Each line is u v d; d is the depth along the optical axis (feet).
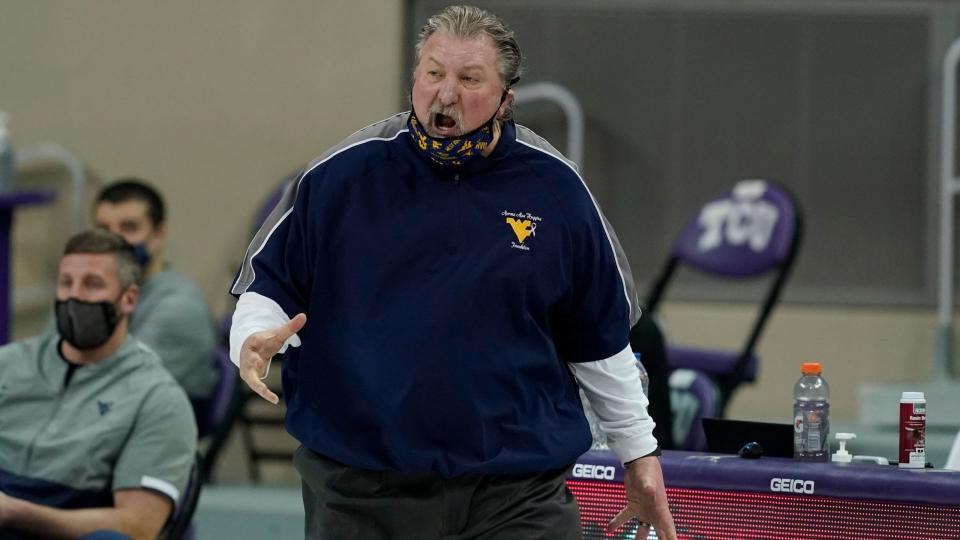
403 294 31.35
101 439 50.14
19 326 91.45
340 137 91.09
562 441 31.99
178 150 91.91
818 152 90.27
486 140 31.17
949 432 73.72
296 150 91.45
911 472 40.55
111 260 50.75
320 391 31.73
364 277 31.48
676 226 91.15
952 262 89.40
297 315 30.07
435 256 31.50
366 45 91.09
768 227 71.97
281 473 88.07
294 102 91.45
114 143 92.22
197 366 71.15
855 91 90.07
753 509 41.70
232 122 91.76
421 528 31.32
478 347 31.14
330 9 91.25
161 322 70.28
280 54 91.61
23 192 72.54
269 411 88.43
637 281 91.30
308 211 31.94
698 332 90.17
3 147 80.12
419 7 92.63
